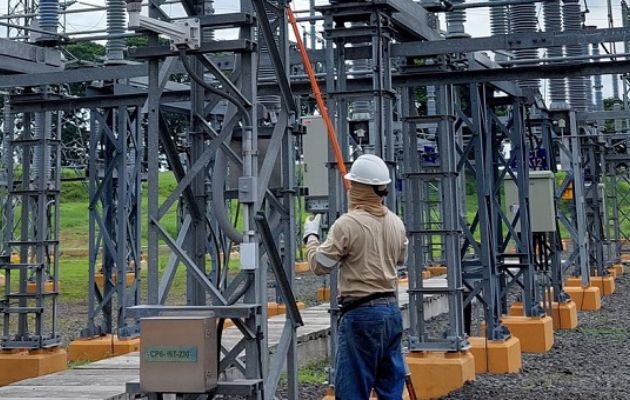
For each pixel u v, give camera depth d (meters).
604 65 8.27
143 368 4.94
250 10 5.38
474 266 10.32
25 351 10.66
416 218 8.66
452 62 9.07
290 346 5.83
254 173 5.25
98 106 10.46
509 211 12.74
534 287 11.99
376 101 7.23
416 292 8.66
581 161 17.86
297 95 9.59
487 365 9.92
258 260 5.27
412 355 8.73
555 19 11.36
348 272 5.27
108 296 11.95
